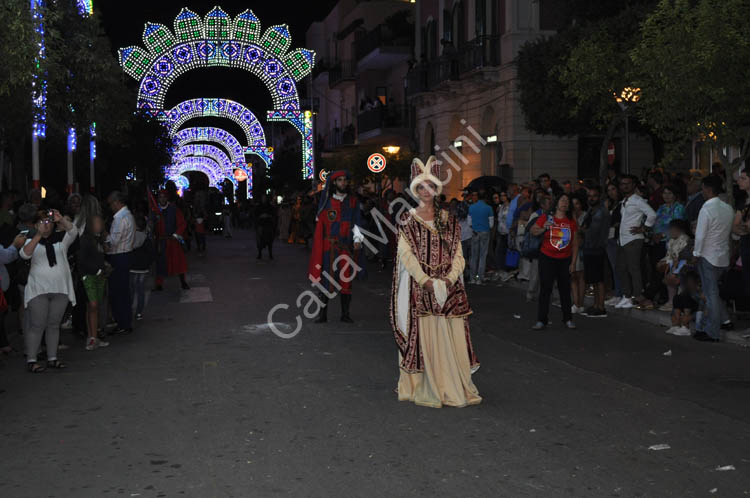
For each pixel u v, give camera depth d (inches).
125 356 370.9
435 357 275.1
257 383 311.4
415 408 271.0
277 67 1871.3
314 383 310.3
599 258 477.1
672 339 400.8
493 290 625.3
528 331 431.2
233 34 1817.2
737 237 411.8
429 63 1359.5
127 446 231.5
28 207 365.1
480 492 191.9
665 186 484.4
